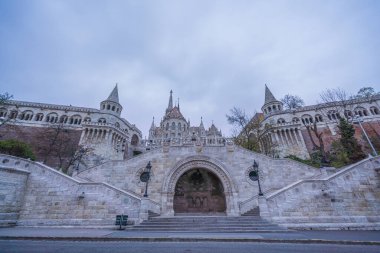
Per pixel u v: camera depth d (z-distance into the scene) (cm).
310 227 1327
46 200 1602
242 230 1255
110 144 4875
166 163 2317
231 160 2333
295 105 5216
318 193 1494
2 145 2195
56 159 4122
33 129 4866
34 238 962
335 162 2900
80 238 957
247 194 2156
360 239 909
